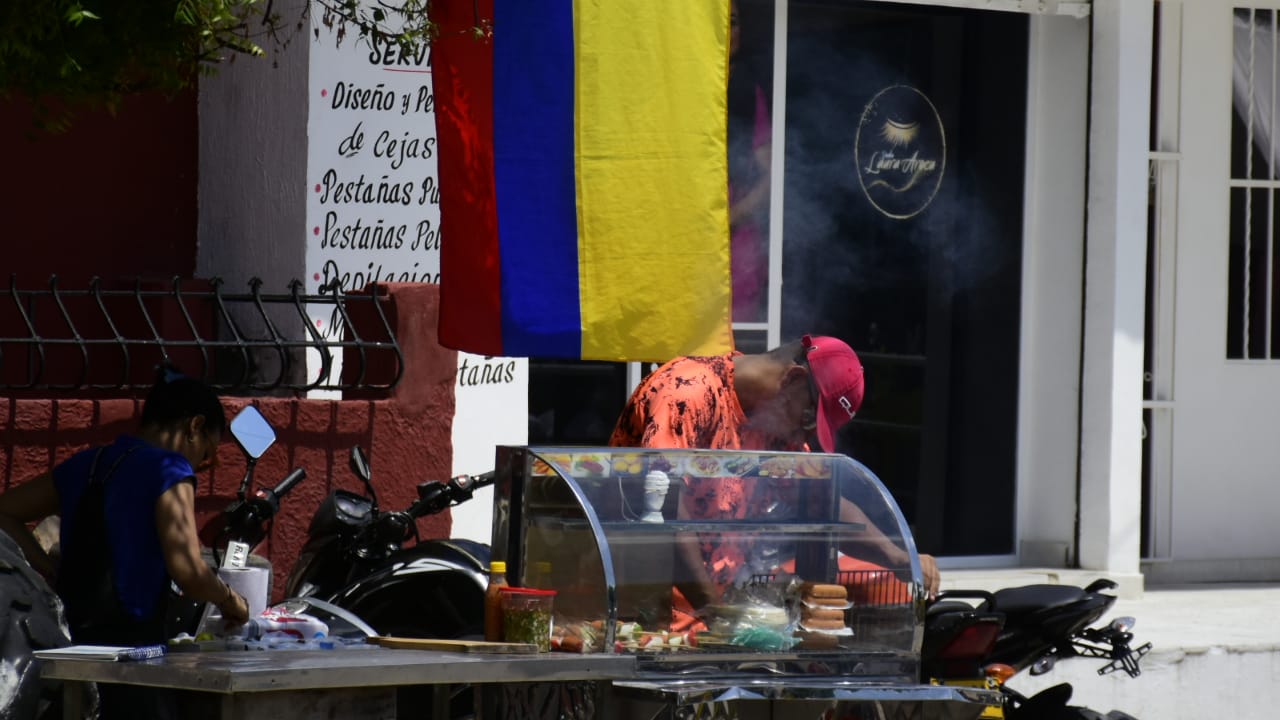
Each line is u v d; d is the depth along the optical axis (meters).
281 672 9.94
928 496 24.81
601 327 15.68
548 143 15.65
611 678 11.14
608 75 15.62
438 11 15.77
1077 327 24.33
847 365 13.79
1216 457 25.55
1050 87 24.58
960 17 24.84
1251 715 20.19
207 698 10.60
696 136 15.72
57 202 21.33
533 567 11.96
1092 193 23.98
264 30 20.64
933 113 24.84
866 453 24.56
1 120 20.94
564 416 23.11
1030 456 24.75
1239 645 20.19
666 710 11.14
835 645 12.40
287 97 20.31
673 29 15.67
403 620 14.34
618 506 12.08
